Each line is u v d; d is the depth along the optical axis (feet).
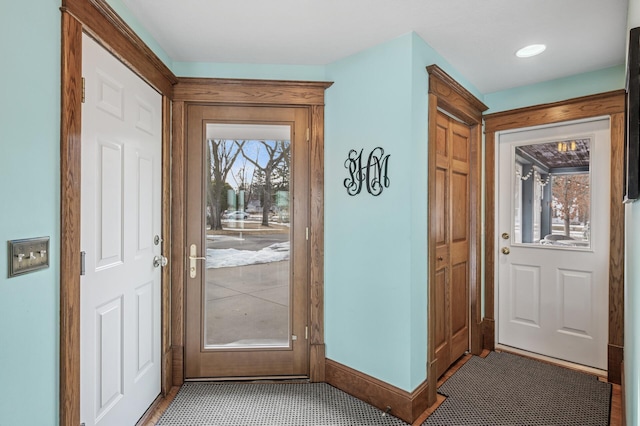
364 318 6.80
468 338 9.04
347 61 7.07
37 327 3.67
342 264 7.20
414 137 6.18
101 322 4.91
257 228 7.64
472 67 7.54
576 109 7.89
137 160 5.87
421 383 6.41
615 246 7.45
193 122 7.39
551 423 6.02
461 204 8.76
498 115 9.02
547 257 8.58
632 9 4.31
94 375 4.76
